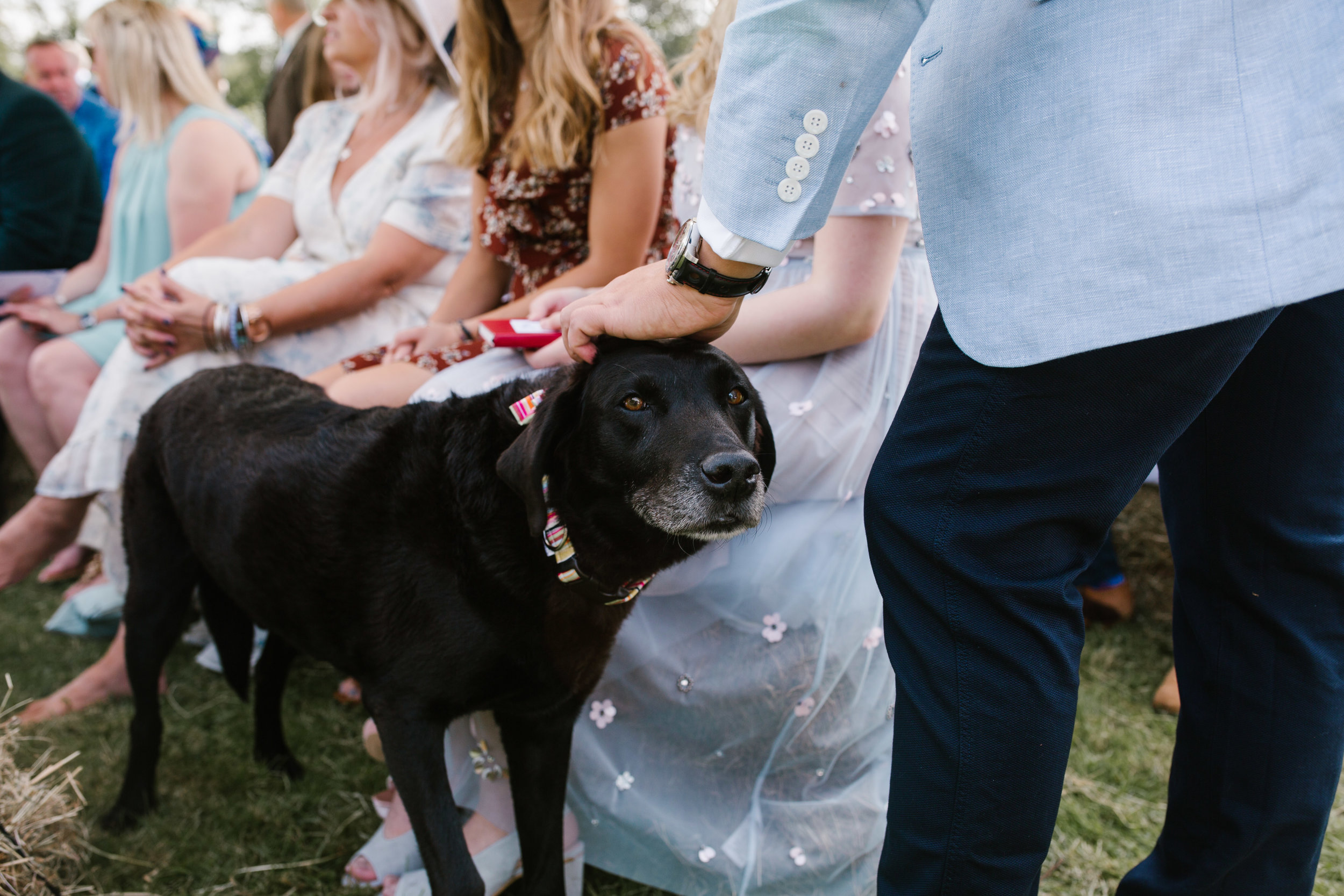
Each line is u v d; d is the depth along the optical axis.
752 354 1.90
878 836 1.96
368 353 2.76
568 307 1.54
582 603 1.66
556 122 2.38
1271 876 1.41
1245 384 1.32
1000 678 1.18
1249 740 1.37
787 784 2.02
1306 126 0.94
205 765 2.48
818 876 1.93
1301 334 1.27
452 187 3.05
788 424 1.91
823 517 1.97
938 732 1.22
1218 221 0.97
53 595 3.71
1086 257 1.03
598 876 2.06
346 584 1.72
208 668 3.03
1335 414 1.29
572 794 1.99
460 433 1.69
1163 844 1.53
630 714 1.99
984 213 1.12
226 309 2.77
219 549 1.99
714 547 1.91
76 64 5.93
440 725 1.68
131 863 2.08
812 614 1.92
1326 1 0.94
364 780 2.38
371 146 3.22
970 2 1.16
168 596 2.25
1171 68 0.99
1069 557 1.20
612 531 1.64
